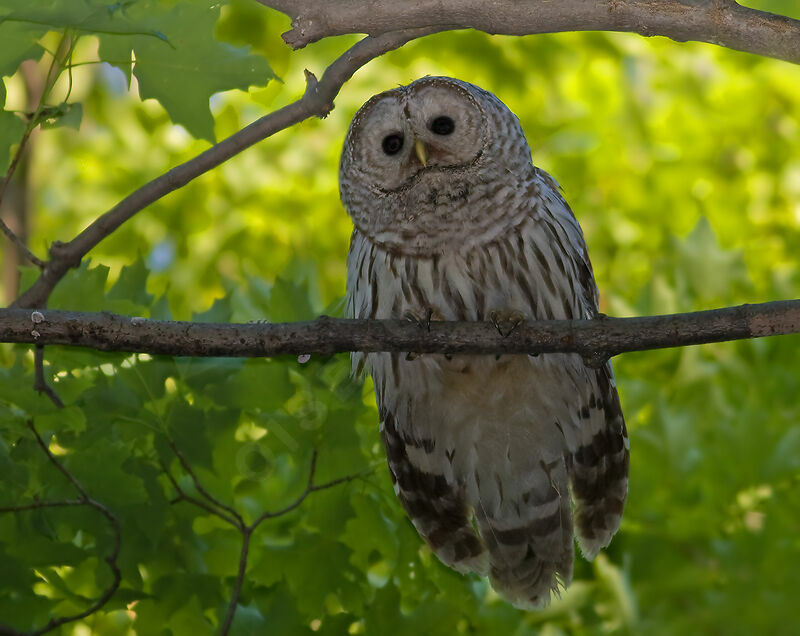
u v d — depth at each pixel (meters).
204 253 19.58
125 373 8.20
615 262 18.03
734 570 9.84
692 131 18.58
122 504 8.05
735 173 18.83
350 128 9.57
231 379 8.49
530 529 10.26
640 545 10.22
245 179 18.89
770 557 9.80
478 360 9.38
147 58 7.59
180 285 19.56
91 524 8.09
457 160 9.06
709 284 11.89
